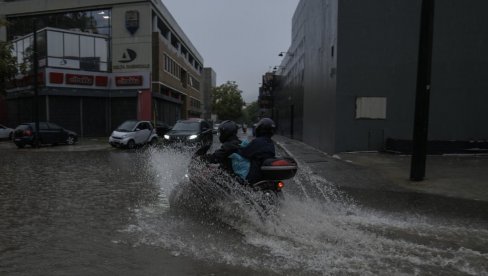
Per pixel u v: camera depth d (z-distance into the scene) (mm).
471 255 4332
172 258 4273
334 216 6000
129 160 14648
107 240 4934
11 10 36750
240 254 4371
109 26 34844
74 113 32094
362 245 4648
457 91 15570
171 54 41312
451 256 4289
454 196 7801
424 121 9352
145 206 6848
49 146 22578
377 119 15766
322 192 8117
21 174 10844
